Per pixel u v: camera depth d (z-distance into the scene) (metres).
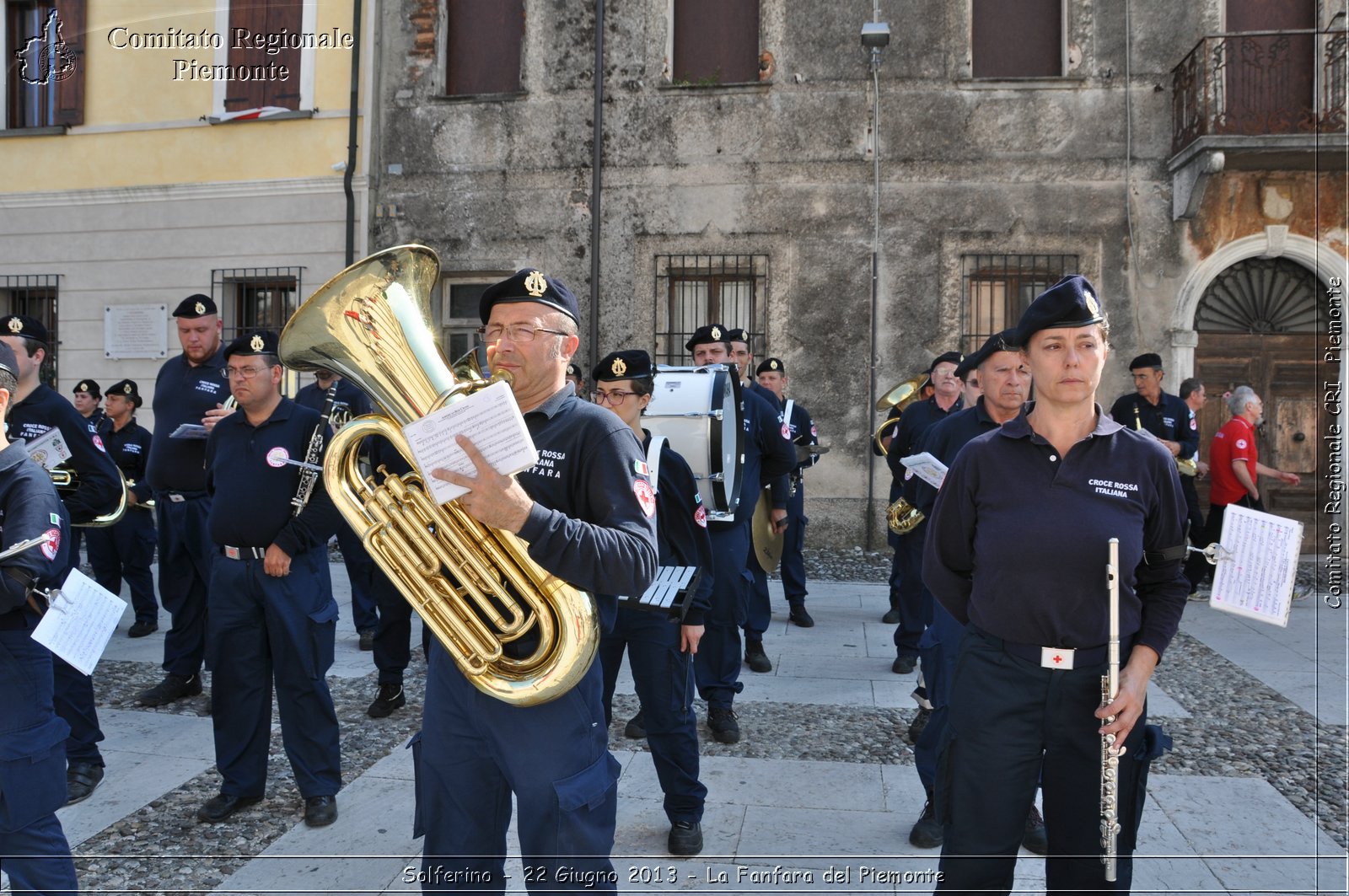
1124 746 2.29
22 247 11.65
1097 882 2.29
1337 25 9.54
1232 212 10.01
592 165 10.93
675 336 10.90
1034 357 2.35
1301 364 10.17
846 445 10.56
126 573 6.80
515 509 1.93
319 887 3.22
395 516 2.17
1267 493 10.16
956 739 2.37
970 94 10.35
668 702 3.42
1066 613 2.27
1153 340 10.14
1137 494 2.29
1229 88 9.59
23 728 2.53
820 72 10.56
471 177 11.13
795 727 4.80
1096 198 10.21
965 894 2.33
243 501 3.65
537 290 2.37
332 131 11.09
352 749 4.55
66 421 4.29
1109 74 10.19
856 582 8.82
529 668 2.17
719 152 10.73
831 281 10.57
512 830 3.67
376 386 2.15
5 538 2.53
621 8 10.87
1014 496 2.34
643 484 2.29
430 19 11.15
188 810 3.84
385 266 2.14
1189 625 7.05
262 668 3.79
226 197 11.25
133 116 11.38
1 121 11.67
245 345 3.67
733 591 4.62
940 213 10.41
